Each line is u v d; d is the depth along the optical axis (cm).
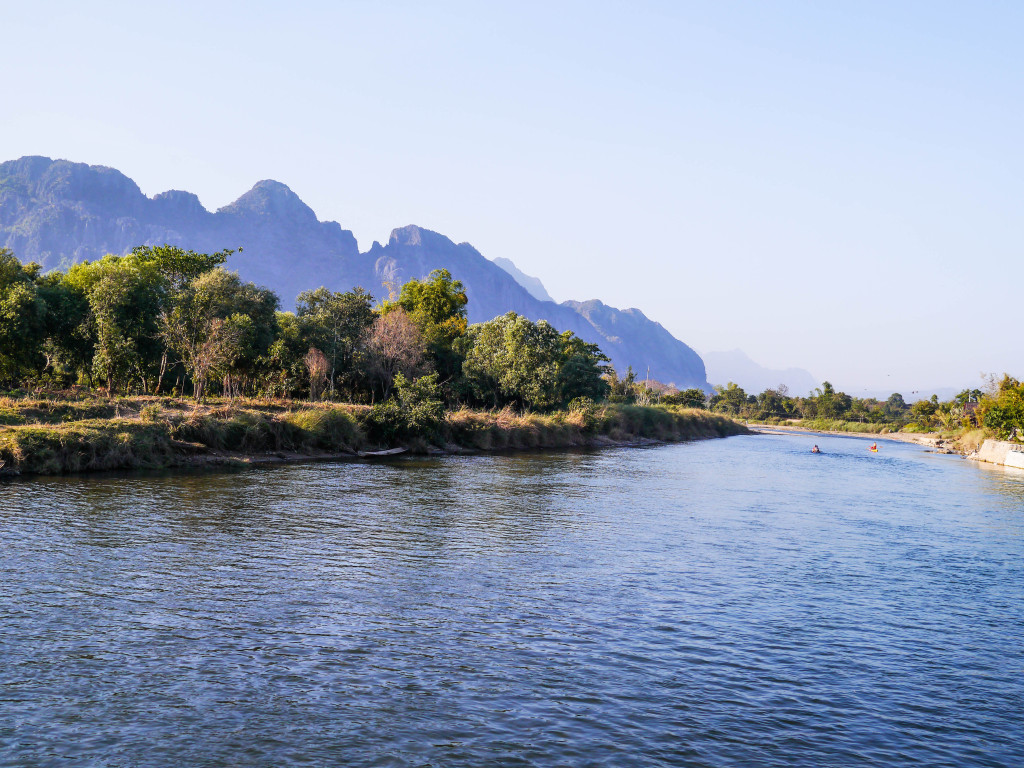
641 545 2430
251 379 7112
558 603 1719
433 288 11125
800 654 1453
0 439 3350
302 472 4066
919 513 3609
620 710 1158
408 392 5975
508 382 8294
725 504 3572
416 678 1248
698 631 1562
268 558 2022
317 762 959
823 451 9450
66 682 1171
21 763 927
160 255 7831
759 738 1088
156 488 3164
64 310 6081
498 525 2694
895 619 1720
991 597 1966
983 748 1091
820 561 2314
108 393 5722
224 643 1371
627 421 9506
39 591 1620
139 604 1572
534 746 1027
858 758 1042
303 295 8769
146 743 993
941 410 17950
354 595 1716
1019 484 5619
